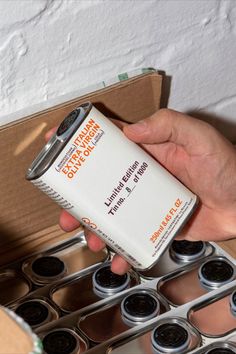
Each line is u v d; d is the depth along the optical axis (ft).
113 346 2.26
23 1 2.16
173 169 2.41
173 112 2.29
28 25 2.21
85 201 1.99
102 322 2.34
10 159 2.29
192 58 2.63
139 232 2.06
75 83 2.41
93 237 2.44
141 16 2.42
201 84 2.72
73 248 2.59
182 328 2.29
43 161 1.97
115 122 2.24
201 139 2.32
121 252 2.10
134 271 2.50
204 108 2.81
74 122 1.96
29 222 2.50
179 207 2.11
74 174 1.97
